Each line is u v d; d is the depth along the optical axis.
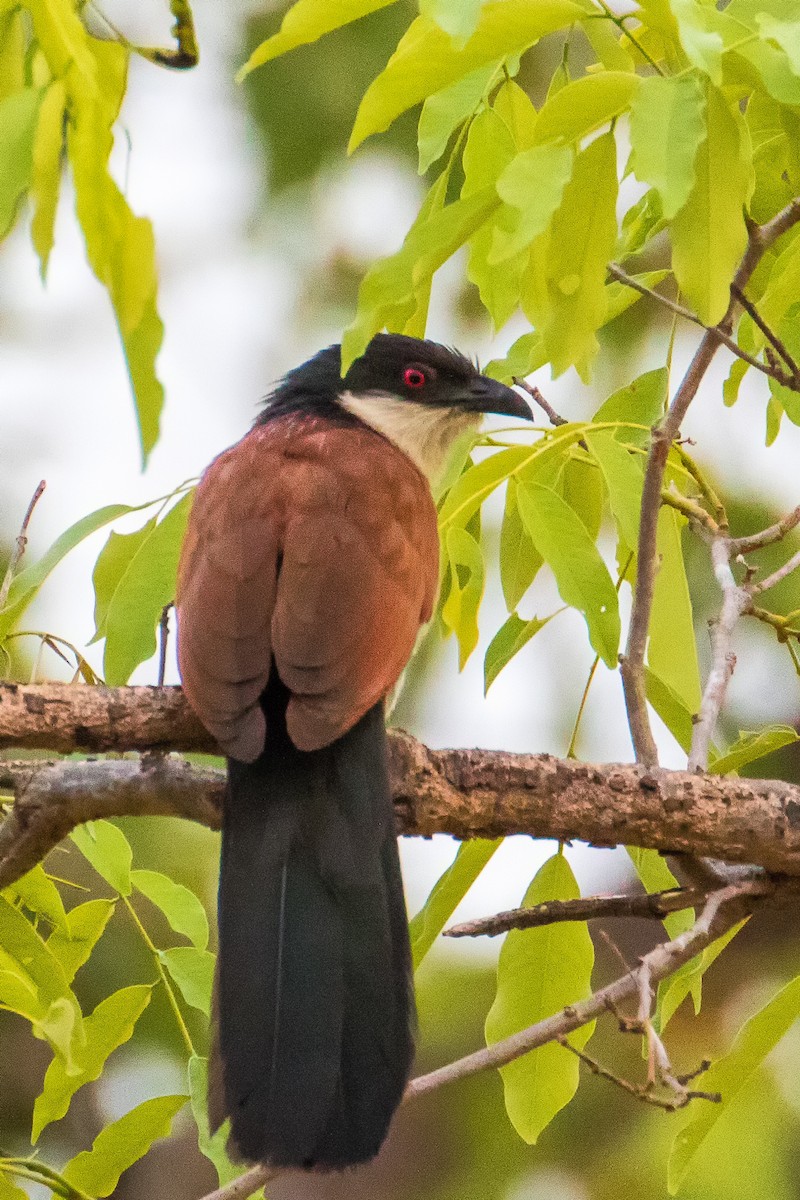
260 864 6.40
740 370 8.40
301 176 14.36
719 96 5.50
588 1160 13.22
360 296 5.52
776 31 5.39
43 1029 5.93
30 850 7.11
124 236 4.85
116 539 7.95
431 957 13.94
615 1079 6.12
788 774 13.76
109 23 5.45
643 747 7.46
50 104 4.91
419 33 6.11
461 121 7.11
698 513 8.28
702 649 13.06
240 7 14.37
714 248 5.65
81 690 6.96
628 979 6.56
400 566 7.23
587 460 8.36
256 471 7.59
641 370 13.55
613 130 5.64
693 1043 13.74
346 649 6.72
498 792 7.12
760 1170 11.32
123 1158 7.13
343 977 6.24
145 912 12.52
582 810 7.13
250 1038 6.15
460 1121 13.77
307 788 6.55
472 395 9.69
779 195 8.04
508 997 7.68
